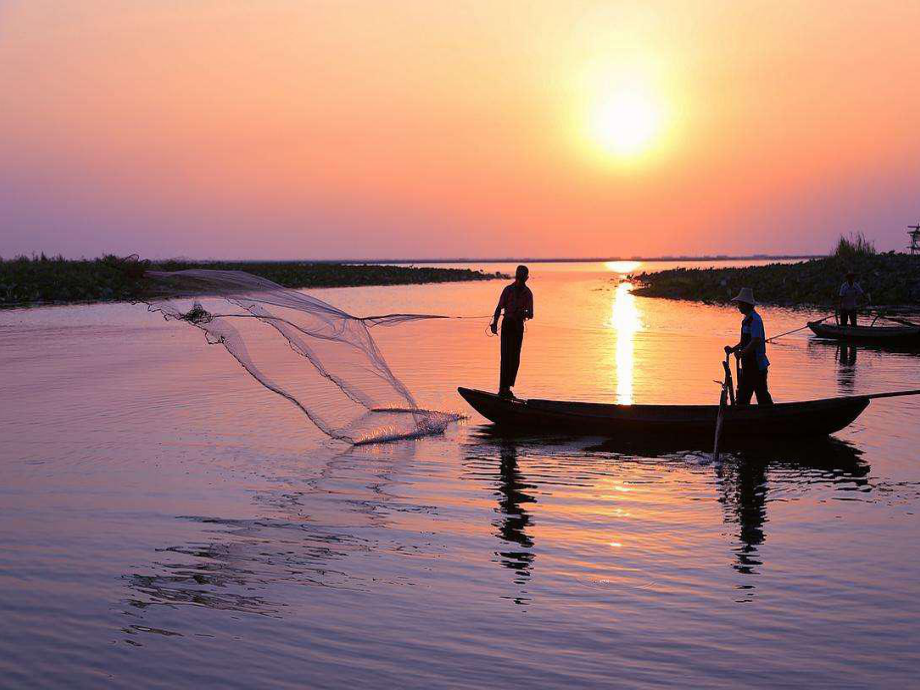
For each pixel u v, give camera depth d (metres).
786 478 9.18
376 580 6.23
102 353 20.97
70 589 6.08
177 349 21.92
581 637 5.30
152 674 4.86
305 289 64.50
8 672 4.88
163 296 10.18
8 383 15.83
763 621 5.52
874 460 10.02
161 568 6.48
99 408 13.18
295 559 6.66
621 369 18.12
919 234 50.28
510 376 12.98
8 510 7.91
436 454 10.34
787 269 52.28
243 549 6.89
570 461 9.98
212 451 10.32
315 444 10.77
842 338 25.17
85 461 9.78
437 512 7.92
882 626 5.44
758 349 11.52
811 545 6.96
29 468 9.45
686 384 15.91
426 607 5.75
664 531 7.34
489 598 5.90
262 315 10.68
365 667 4.93
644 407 11.84
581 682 4.75
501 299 12.92
